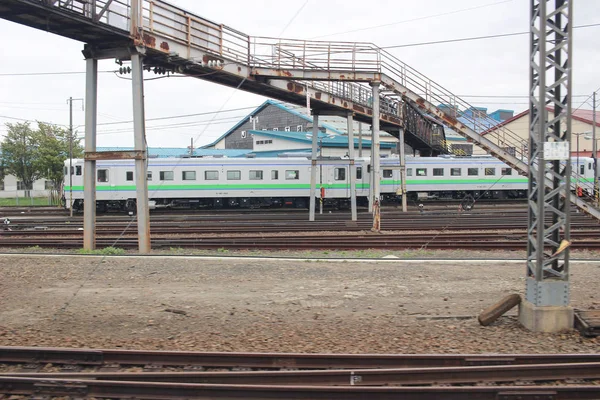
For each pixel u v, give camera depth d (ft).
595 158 136.26
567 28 24.99
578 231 65.21
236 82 68.13
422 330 26.13
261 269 43.14
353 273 41.52
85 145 54.13
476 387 17.90
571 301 32.12
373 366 20.86
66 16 44.32
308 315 29.25
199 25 59.11
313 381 19.22
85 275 40.86
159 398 18.02
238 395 17.95
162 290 35.76
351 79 71.00
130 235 68.13
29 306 31.48
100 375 19.42
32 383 18.52
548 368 19.61
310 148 172.55
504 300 27.04
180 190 113.91
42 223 83.25
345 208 124.06
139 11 51.16
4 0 40.70
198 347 23.53
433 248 55.52
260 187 116.37
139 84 51.98
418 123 117.80
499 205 122.72
